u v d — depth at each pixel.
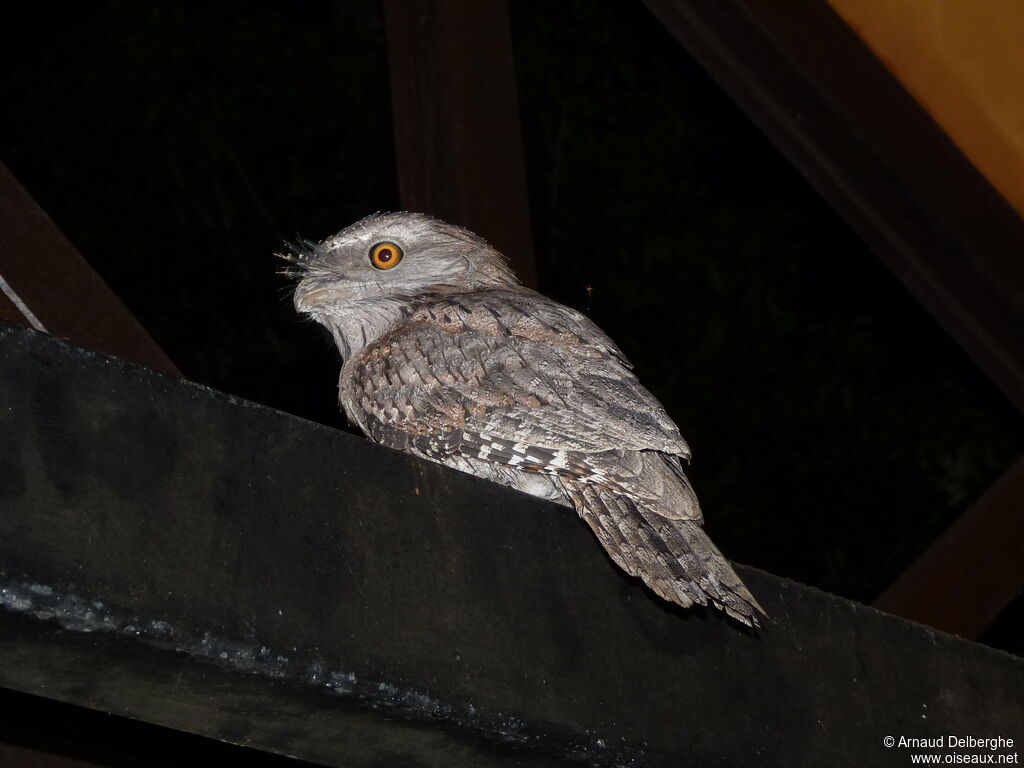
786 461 12.12
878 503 12.05
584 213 12.75
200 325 12.36
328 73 13.00
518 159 6.63
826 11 6.59
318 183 12.86
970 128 6.89
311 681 2.99
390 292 5.39
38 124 12.81
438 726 3.19
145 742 4.49
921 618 7.44
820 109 6.88
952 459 11.97
